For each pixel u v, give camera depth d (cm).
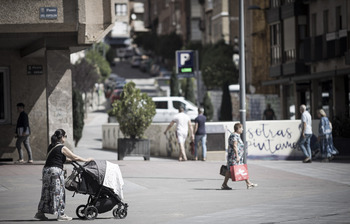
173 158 5109
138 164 4250
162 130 5412
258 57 10981
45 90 4353
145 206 2528
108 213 2419
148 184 3269
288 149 4906
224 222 2094
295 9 8350
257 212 2308
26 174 3569
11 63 4319
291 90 8906
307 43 7894
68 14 3681
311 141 4866
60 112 4072
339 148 4922
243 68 3722
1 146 4303
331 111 7538
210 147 4728
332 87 7512
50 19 3653
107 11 3784
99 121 10669
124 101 4778
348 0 6969
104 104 14912
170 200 2697
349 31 6975
